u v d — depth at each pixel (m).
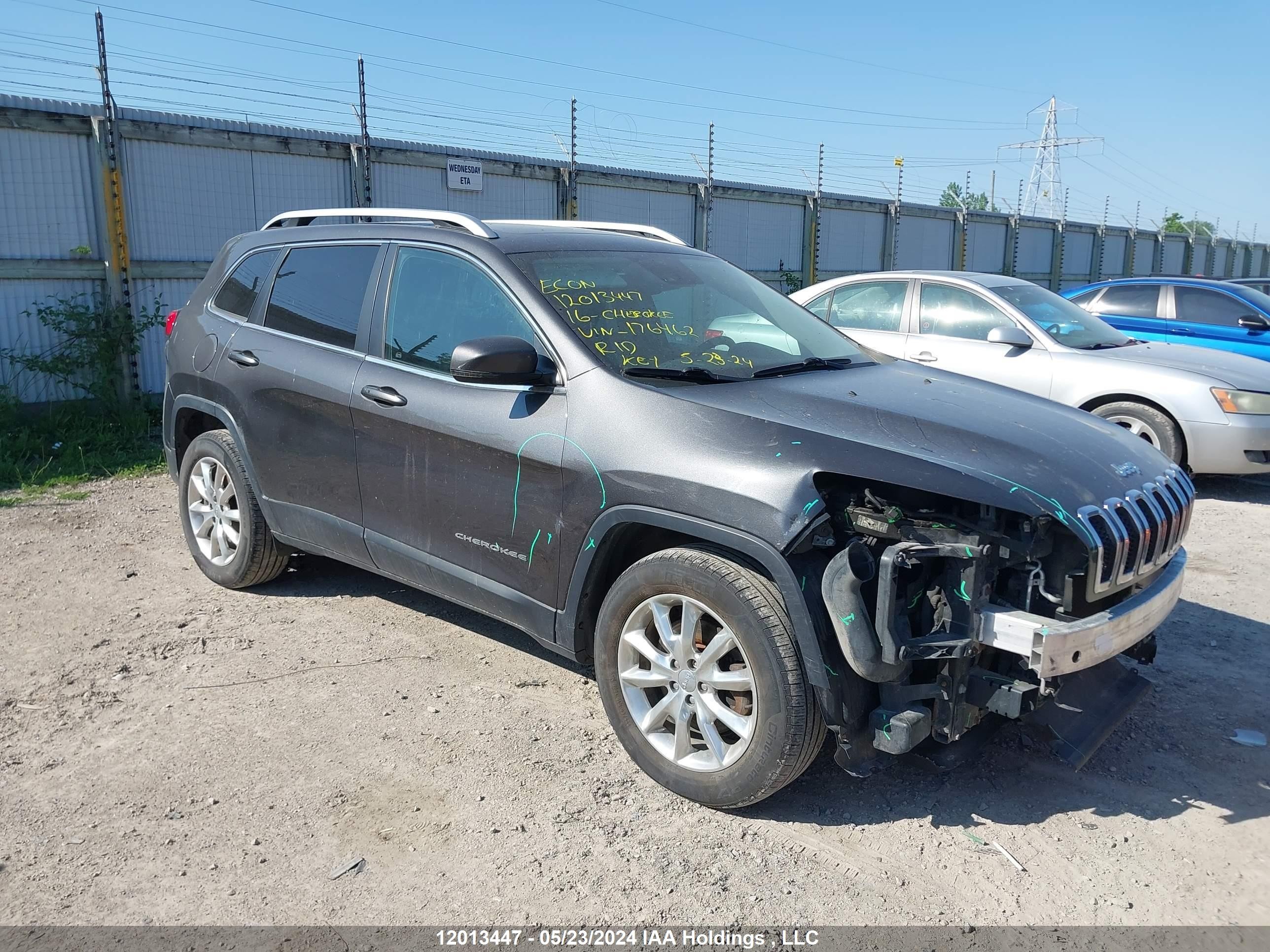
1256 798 3.39
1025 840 3.12
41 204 8.85
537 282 3.76
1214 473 7.52
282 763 3.47
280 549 4.97
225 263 5.22
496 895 2.80
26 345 8.91
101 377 9.16
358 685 4.09
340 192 11.06
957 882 2.90
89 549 5.85
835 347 4.36
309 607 4.95
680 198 15.67
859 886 2.87
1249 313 9.85
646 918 2.71
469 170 12.23
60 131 8.88
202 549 5.23
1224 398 7.34
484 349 3.37
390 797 3.27
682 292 4.15
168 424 5.39
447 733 3.71
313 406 4.37
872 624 2.91
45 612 4.83
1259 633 4.87
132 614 4.82
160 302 9.73
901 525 2.98
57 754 3.50
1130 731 3.85
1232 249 38.44
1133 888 2.89
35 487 7.29
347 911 2.72
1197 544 6.48
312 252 4.68
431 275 4.09
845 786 3.42
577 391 3.47
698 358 3.72
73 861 2.90
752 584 3.02
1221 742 3.78
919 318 8.48
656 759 3.32
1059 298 8.81
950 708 3.01
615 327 3.71
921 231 21.77
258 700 3.94
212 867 2.89
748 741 3.06
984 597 2.94
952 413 3.45
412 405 3.93
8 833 3.03
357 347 4.29
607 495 3.31
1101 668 3.79
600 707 3.95
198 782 3.34
